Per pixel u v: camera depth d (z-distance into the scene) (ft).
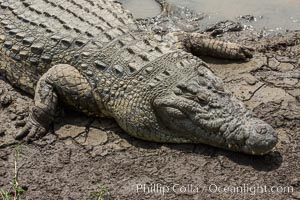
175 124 19.38
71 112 21.57
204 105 18.86
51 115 20.75
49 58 21.57
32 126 20.58
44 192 18.47
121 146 20.06
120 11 23.53
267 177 18.40
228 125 18.57
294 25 27.04
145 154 19.66
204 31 26.73
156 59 20.07
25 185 18.66
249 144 18.30
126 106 19.98
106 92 20.39
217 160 19.10
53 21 22.29
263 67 23.80
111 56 20.68
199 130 19.10
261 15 27.81
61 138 20.48
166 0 29.27
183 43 23.81
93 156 19.70
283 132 20.31
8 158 19.75
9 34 22.63
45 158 19.72
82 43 21.21
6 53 22.57
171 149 19.70
